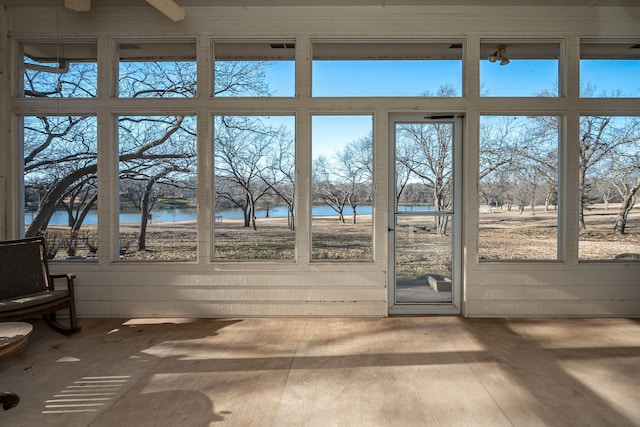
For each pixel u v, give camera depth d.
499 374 2.57
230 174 3.99
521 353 2.93
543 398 2.26
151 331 3.48
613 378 2.51
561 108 3.86
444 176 4.00
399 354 2.92
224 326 3.62
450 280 4.00
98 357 2.90
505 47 3.94
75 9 3.46
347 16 3.88
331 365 2.73
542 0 3.76
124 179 4.02
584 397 2.27
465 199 3.89
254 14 3.89
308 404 2.20
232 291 3.89
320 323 3.69
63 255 4.00
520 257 3.93
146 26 3.91
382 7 3.86
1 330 2.34
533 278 3.85
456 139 3.96
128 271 3.89
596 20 3.85
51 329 3.55
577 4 3.81
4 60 3.90
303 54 3.88
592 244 3.93
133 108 3.93
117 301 3.90
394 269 4.00
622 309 3.84
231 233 3.99
